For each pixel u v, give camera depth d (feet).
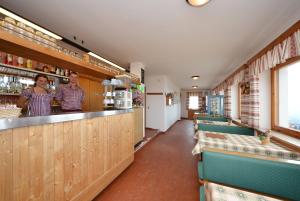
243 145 6.56
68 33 8.18
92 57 11.38
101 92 13.29
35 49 4.93
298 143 6.23
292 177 3.86
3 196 3.42
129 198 6.43
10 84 8.23
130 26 7.35
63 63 6.78
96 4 5.67
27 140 3.92
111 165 7.61
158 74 20.58
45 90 7.35
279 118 8.92
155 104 21.61
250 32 7.64
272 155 5.95
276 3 5.35
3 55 7.68
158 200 6.31
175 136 18.56
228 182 4.49
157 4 5.60
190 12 6.06
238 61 12.99
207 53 11.15
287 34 6.50
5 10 5.09
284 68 8.61
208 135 8.16
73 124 5.36
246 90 11.62
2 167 3.41
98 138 6.64
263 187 4.12
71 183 5.23
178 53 11.32
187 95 39.91
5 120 3.38
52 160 4.58
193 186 7.39
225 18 6.43
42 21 6.94
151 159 10.87
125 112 9.11
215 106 21.67
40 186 4.23
